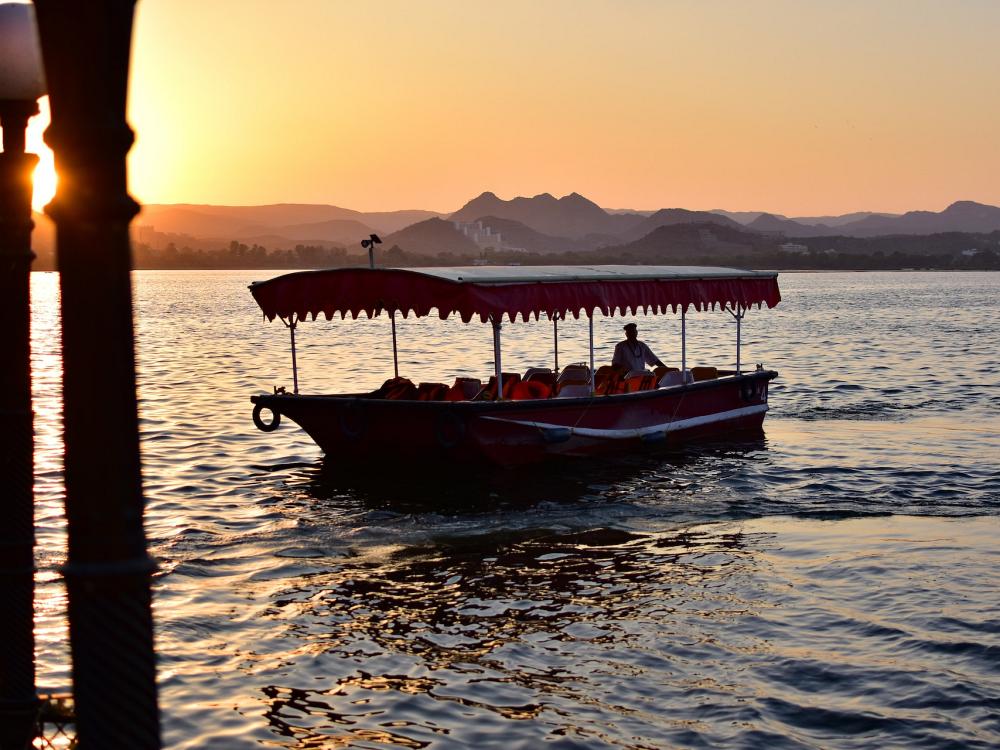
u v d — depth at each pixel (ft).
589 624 35.94
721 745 27.07
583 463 61.16
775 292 78.48
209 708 29.14
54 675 30.89
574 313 58.75
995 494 56.03
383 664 32.45
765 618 36.47
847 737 27.53
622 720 28.53
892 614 36.76
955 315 288.10
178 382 116.37
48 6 9.02
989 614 36.65
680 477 58.85
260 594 38.83
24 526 17.17
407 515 50.19
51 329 229.04
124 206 9.30
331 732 27.81
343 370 131.54
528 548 45.09
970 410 90.27
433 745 27.09
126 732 9.62
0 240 16.38
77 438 9.34
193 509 51.65
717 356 154.40
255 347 177.37
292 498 53.93
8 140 15.98
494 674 31.68
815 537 47.11
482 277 54.70
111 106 9.30
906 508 52.85
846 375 123.13
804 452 67.51
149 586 9.73
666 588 39.83
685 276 67.00
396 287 55.83
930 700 29.60
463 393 59.72
